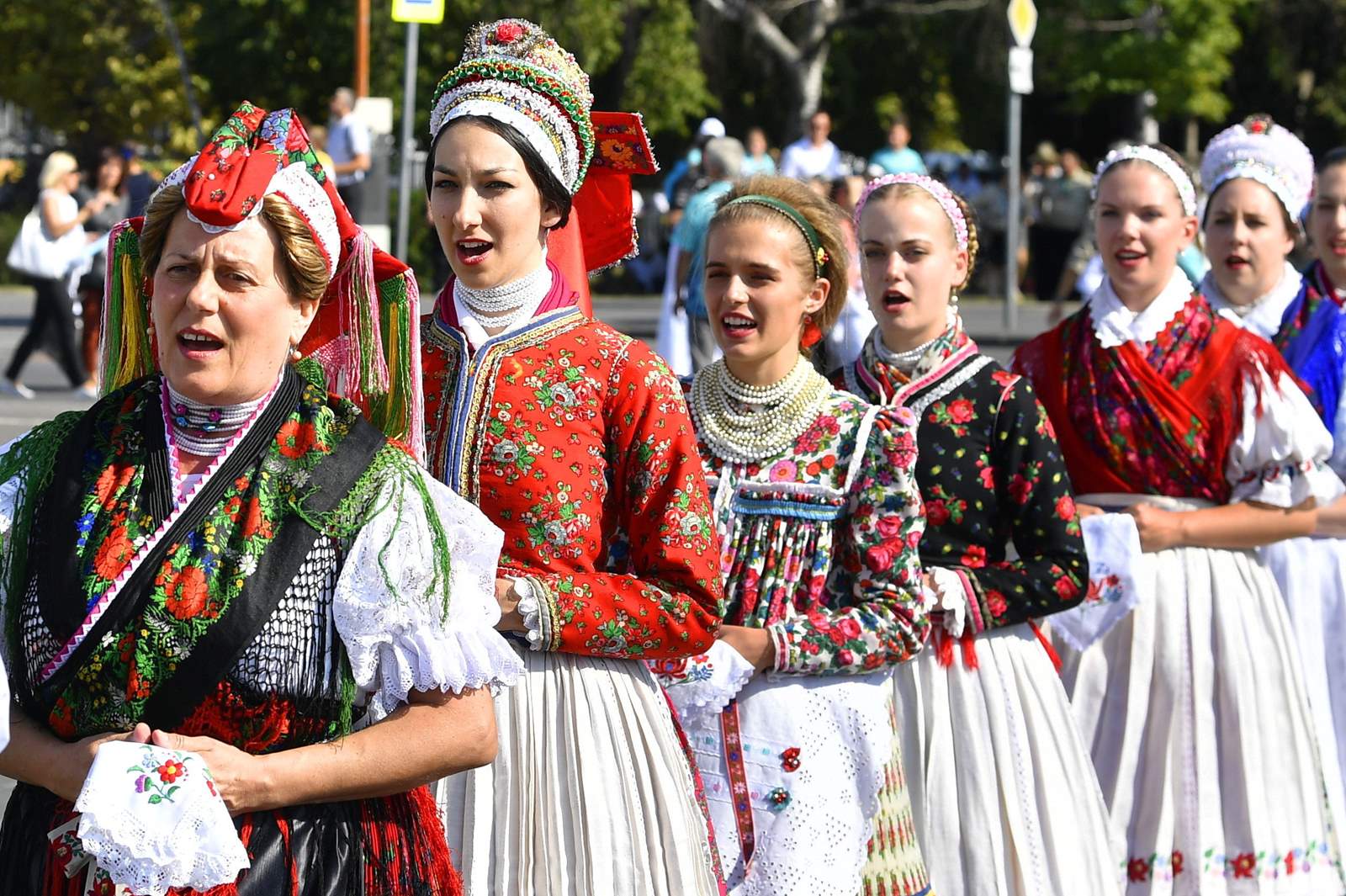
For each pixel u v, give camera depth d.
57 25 43.66
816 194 5.47
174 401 3.63
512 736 4.49
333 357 3.96
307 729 3.57
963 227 6.04
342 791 3.56
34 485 3.62
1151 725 6.62
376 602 3.53
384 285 3.95
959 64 50.47
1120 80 45.38
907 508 5.29
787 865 5.14
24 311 33.66
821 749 5.21
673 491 4.59
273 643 3.50
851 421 5.39
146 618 3.47
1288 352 7.43
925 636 5.34
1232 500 6.70
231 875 3.37
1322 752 7.23
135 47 44.03
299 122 3.66
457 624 3.62
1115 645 6.62
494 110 4.60
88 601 3.49
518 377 4.59
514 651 4.11
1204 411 6.61
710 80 48.34
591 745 4.50
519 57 4.69
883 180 6.04
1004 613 5.72
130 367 3.89
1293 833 6.69
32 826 3.63
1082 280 25.73
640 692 4.64
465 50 4.82
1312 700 7.25
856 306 11.40
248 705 3.51
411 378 3.95
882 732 5.30
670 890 4.54
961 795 5.73
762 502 5.34
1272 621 6.75
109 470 3.60
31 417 18.05
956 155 48.84
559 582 4.44
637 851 4.51
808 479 5.34
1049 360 6.80
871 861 5.30
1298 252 20.19
